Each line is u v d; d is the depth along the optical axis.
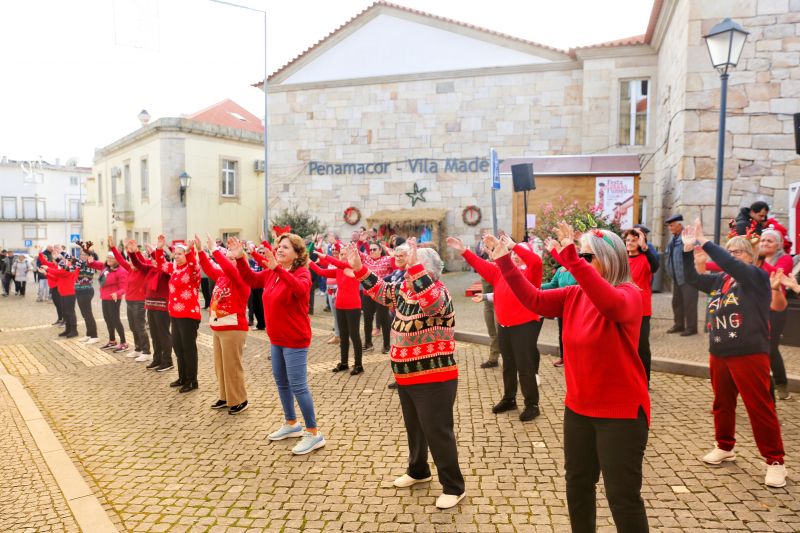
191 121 24.27
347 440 5.07
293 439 5.14
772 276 3.90
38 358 8.91
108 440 5.22
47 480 4.35
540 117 18.39
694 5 11.51
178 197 24.22
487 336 9.09
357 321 7.32
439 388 3.75
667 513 3.58
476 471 4.31
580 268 2.56
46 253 18.17
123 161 27.83
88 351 9.41
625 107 17.34
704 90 11.52
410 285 3.76
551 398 6.09
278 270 4.66
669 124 13.99
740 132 11.38
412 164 19.81
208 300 13.95
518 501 3.82
